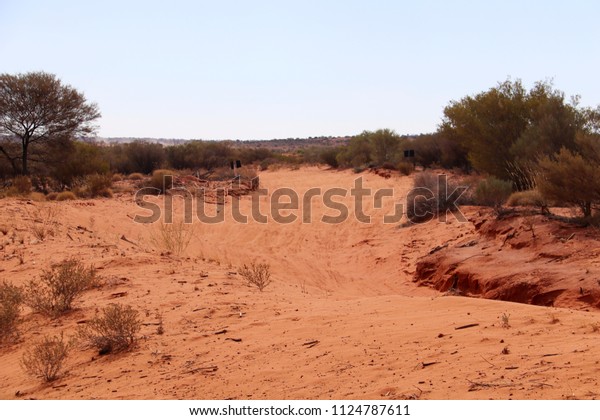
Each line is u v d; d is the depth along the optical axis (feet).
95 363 26.78
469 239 60.34
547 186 54.08
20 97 120.16
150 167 175.63
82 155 128.57
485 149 91.91
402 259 61.87
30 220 66.85
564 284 38.81
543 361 19.33
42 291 37.63
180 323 31.17
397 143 181.88
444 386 18.54
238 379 22.35
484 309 28.12
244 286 41.55
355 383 20.26
